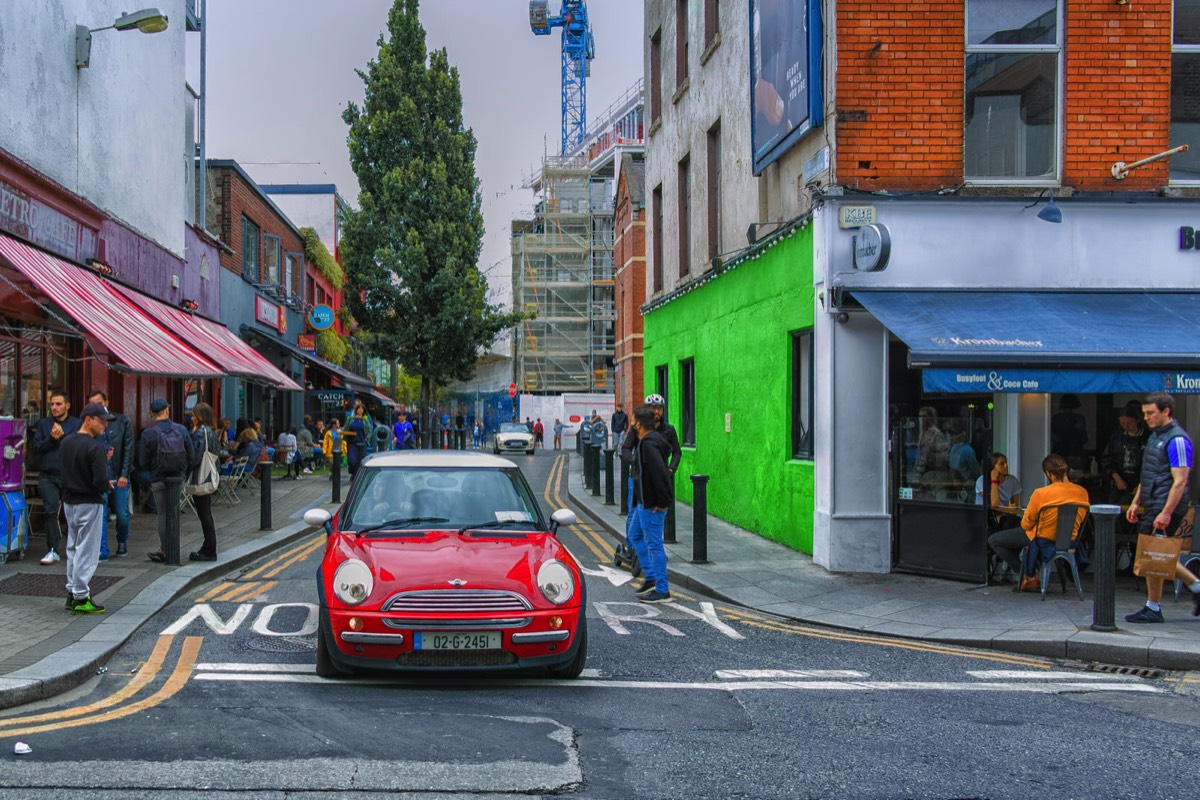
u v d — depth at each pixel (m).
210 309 20.78
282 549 12.93
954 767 4.82
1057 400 11.56
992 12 11.05
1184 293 10.87
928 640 8.04
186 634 7.60
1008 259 10.80
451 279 35.19
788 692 6.29
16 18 11.33
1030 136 11.14
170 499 10.53
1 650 6.61
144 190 16.25
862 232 10.34
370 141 35.81
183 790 4.25
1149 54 10.98
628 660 7.14
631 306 42.66
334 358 36.88
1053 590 9.95
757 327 13.82
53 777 4.39
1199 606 8.39
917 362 9.07
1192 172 11.17
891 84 10.85
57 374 13.70
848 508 10.88
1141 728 5.57
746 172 14.57
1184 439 8.09
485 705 5.77
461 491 7.34
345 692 5.97
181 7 18.36
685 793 4.37
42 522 12.20
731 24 15.33
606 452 18.33
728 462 15.53
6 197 10.87
